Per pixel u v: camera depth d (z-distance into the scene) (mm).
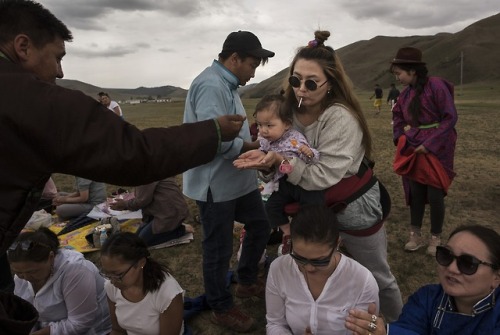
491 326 1721
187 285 4070
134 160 1279
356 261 2357
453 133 3986
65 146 1224
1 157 1200
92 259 4684
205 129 1436
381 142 11125
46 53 1499
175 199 4781
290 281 2186
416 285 3820
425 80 3912
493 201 5754
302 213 1938
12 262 2639
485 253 1661
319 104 2240
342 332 2176
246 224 3398
